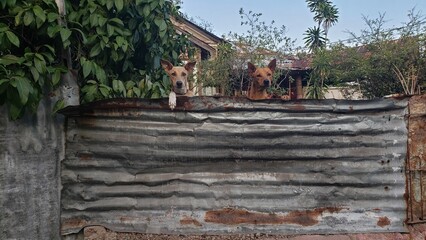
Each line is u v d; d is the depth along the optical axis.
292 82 13.35
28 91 2.51
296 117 3.04
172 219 3.07
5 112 2.66
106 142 3.10
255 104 3.04
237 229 3.04
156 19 4.02
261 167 3.07
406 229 3.02
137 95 3.73
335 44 12.43
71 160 3.12
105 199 3.11
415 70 9.53
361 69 10.40
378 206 3.04
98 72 3.32
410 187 3.03
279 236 3.02
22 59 2.62
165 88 4.39
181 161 3.08
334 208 3.05
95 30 3.52
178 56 5.04
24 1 2.94
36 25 2.84
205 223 3.05
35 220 2.87
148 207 3.08
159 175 3.08
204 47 12.39
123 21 3.95
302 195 3.06
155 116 3.06
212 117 3.05
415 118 3.02
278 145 3.05
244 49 10.78
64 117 3.12
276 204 3.05
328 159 3.05
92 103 2.96
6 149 2.67
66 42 2.97
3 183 2.65
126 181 3.09
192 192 3.06
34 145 2.86
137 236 3.07
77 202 3.12
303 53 12.70
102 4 3.59
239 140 3.05
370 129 3.04
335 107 3.03
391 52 9.87
